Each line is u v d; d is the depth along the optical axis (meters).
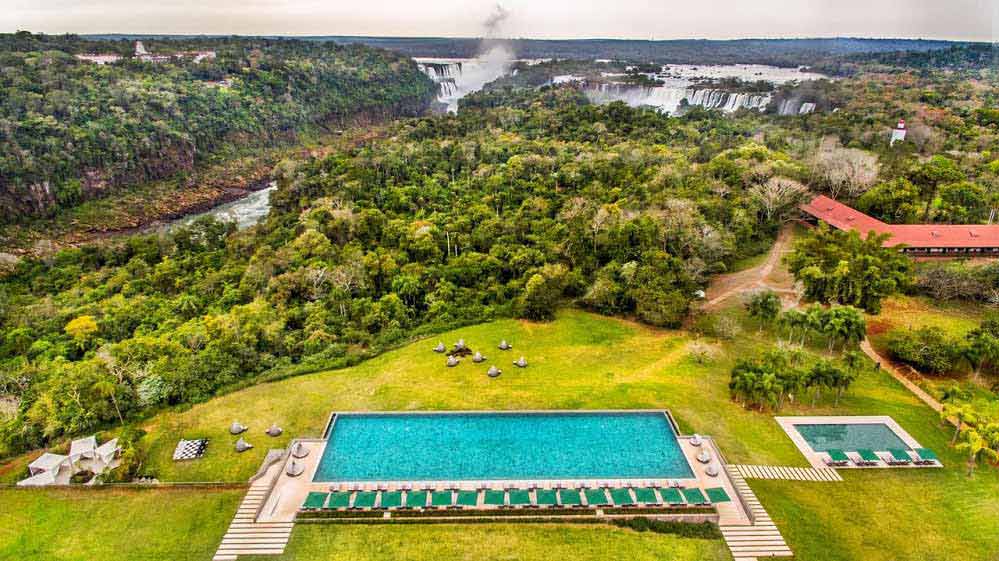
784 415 67.12
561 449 61.16
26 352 89.25
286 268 110.38
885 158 143.50
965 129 174.50
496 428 64.69
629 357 80.19
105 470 58.38
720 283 100.19
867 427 65.06
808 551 49.16
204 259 126.06
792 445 62.19
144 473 58.66
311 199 151.75
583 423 65.44
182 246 137.12
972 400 66.25
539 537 50.19
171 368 74.81
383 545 49.53
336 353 81.62
